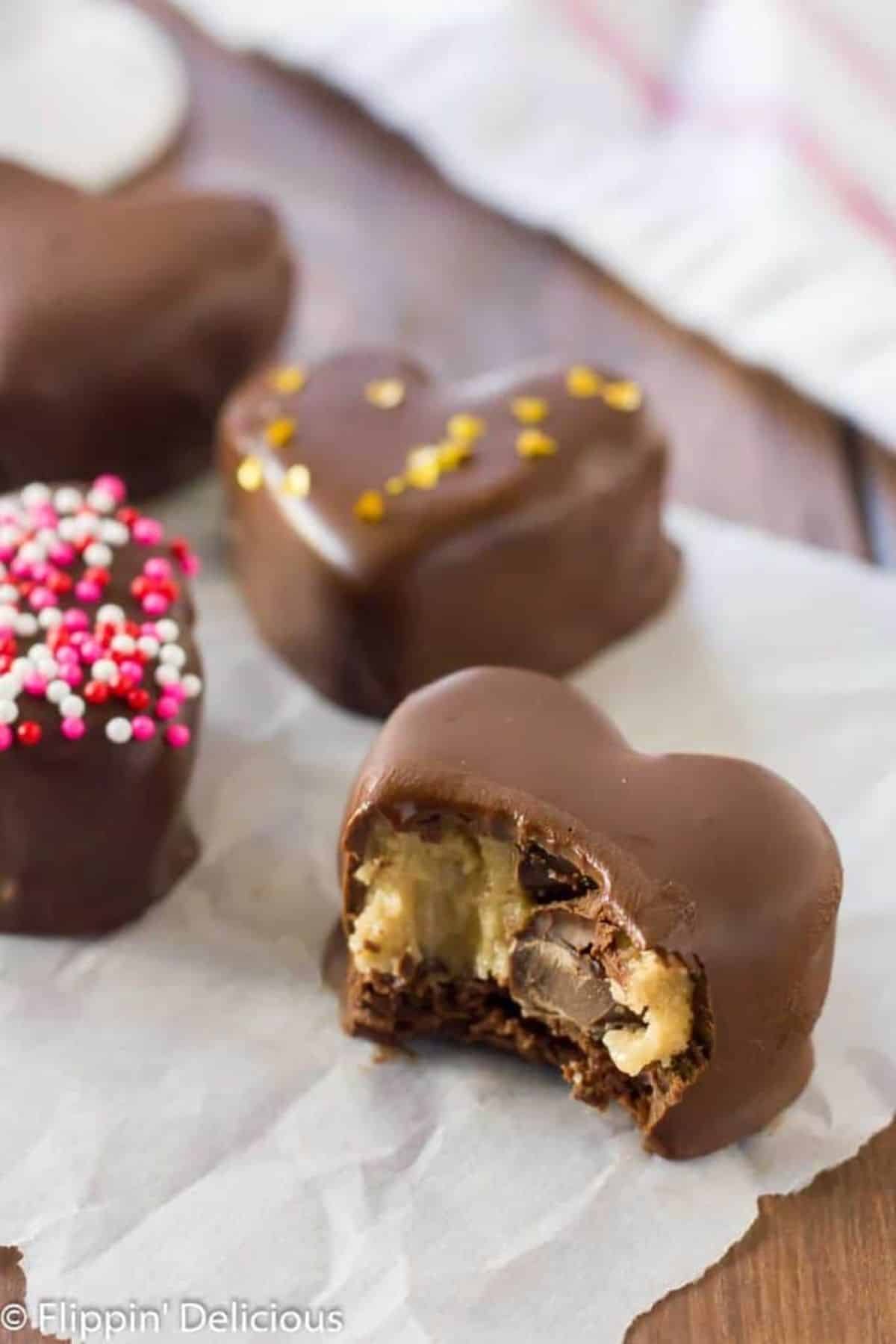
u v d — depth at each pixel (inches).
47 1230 7.7
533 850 8.0
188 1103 8.1
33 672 8.4
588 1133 8.1
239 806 9.2
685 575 10.2
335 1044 8.4
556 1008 8.2
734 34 11.4
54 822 8.4
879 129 11.1
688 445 10.9
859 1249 7.8
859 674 9.8
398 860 8.2
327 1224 7.8
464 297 11.6
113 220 10.4
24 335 9.9
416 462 9.5
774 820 8.0
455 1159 8.0
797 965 7.8
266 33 12.5
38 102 12.1
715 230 11.4
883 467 10.9
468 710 8.3
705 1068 7.8
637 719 9.6
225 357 10.5
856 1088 8.3
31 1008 8.4
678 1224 7.8
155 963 8.6
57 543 9.0
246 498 9.7
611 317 11.6
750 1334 7.6
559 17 11.7
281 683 9.8
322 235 11.9
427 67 12.0
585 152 11.8
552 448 9.5
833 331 11.0
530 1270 7.7
